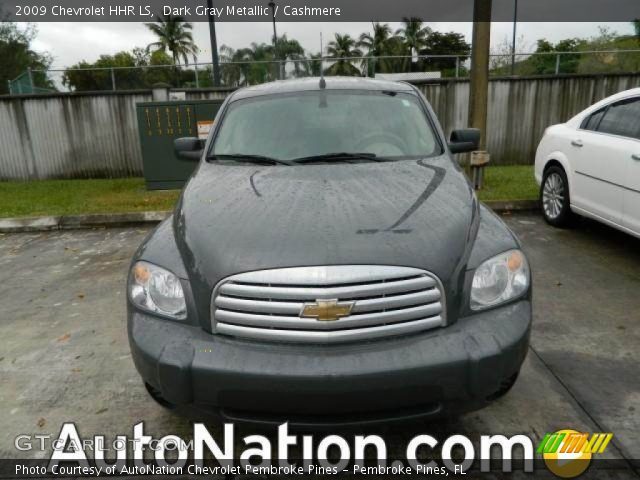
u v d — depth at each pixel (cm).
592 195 512
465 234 225
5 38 3011
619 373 297
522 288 226
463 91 1221
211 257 215
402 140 329
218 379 198
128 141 1237
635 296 402
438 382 196
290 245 210
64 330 380
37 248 611
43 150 1244
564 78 1250
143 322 222
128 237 639
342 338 198
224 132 351
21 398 292
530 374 298
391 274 200
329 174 285
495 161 1286
